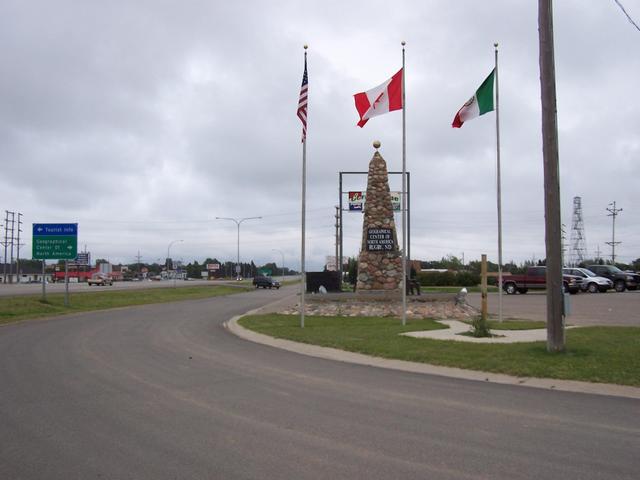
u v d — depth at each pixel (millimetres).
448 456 5488
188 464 5250
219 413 7188
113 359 11711
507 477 4918
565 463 5277
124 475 4973
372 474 4996
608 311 23984
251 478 4906
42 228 29047
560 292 11578
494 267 85562
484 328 14961
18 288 56844
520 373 10000
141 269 188875
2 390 8531
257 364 11367
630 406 7723
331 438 6094
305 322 19906
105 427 6500
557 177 11555
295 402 7855
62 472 5047
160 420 6820
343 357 12469
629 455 5512
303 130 18641
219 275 188375
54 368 10516
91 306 30203
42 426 6531
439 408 7547
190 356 12352
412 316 21938
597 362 10477
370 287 24594
